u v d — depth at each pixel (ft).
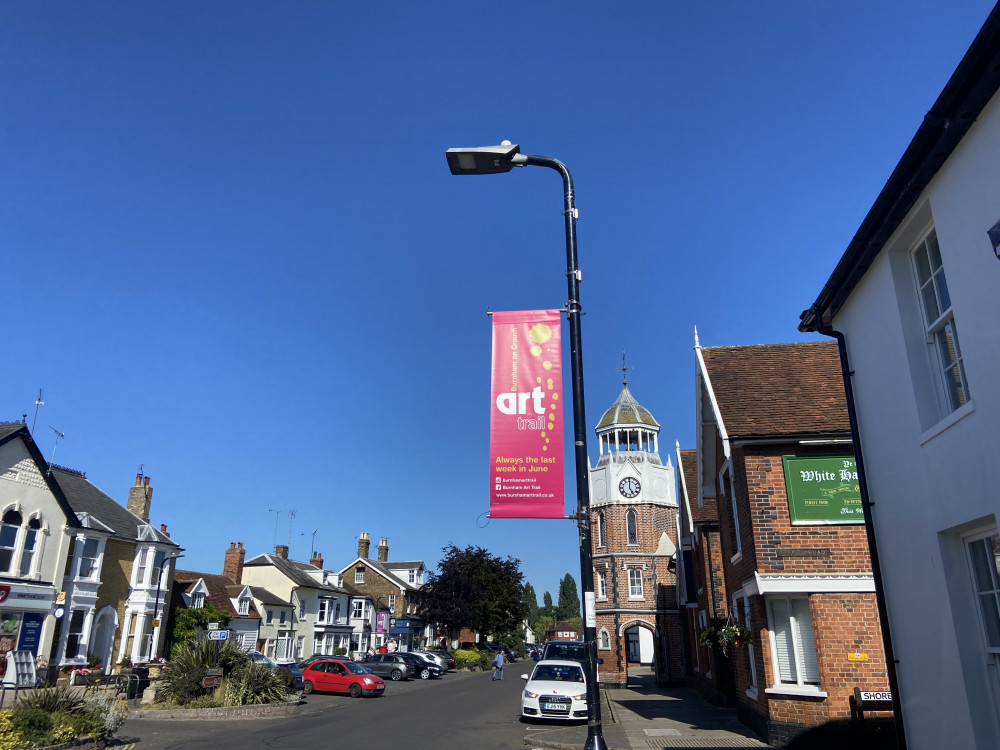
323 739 53.16
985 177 19.94
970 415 21.33
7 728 40.19
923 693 25.49
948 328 24.59
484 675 170.19
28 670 78.89
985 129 19.85
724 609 80.18
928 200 23.45
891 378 27.35
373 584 234.17
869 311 29.37
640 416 156.87
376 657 147.43
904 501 26.48
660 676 126.82
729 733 53.67
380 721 66.74
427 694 105.50
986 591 22.52
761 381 56.49
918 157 22.47
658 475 150.82
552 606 540.11
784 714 46.37
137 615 110.52
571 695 64.95
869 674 44.42
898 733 27.45
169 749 47.01
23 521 89.35
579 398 26.11
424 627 243.19
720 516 63.26
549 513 26.55
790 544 47.52
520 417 27.53
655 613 136.87
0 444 86.53
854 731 43.68
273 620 162.71
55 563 93.61
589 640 24.17
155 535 115.24
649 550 143.64
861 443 30.63
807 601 47.83
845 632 45.32
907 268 26.89
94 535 102.58
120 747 47.37
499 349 28.53
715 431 62.85
